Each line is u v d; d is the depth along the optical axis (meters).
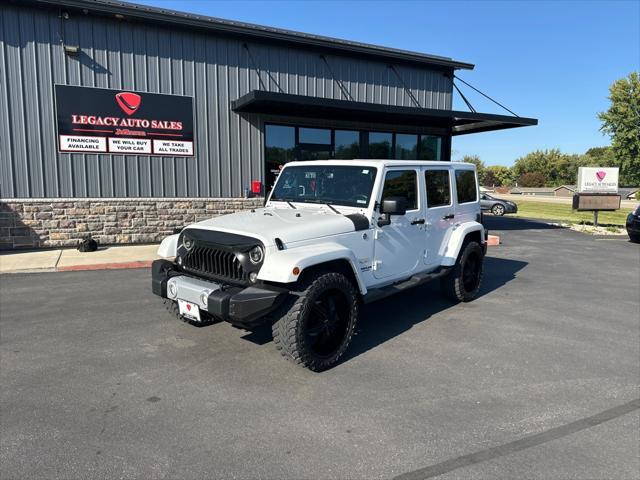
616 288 7.89
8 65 9.73
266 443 3.12
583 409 3.64
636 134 42.88
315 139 13.48
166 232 11.47
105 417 3.42
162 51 11.05
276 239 4.07
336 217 4.75
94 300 6.52
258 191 12.56
